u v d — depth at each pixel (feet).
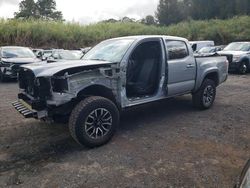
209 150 14.62
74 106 15.26
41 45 86.07
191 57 20.54
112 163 13.26
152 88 18.34
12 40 81.66
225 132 17.28
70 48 90.63
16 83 40.06
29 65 16.20
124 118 20.30
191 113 21.44
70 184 11.52
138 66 18.48
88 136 14.61
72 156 14.07
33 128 18.28
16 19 90.38
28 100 16.16
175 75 18.99
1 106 24.44
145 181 11.68
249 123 18.99
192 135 16.79
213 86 22.62
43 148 15.11
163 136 16.65
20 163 13.42
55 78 14.21
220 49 57.82
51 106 14.48
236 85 35.65
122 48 17.01
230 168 12.72
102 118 15.11
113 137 16.51
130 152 14.43
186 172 12.37
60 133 17.30
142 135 16.84
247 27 113.39
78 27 97.19
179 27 121.29
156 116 20.68
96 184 11.50
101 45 19.57
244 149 14.78
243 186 7.77
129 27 108.06
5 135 17.08
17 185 11.53
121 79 15.96
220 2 184.44
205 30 115.24
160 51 18.11
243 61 48.19
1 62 41.14
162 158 13.73
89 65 14.74
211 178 11.87
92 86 15.21
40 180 11.87
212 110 22.38
